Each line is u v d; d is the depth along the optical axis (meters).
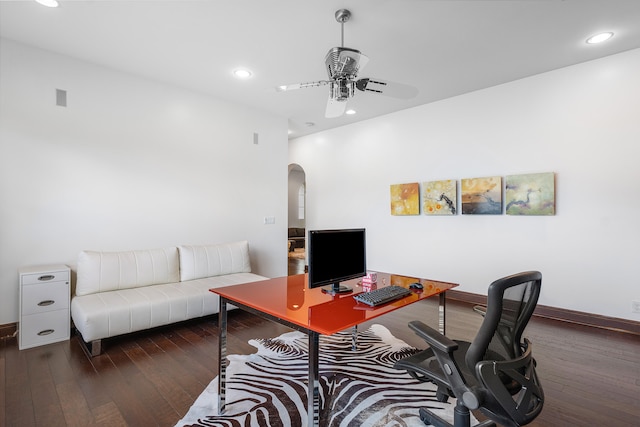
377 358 2.62
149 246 3.75
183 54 3.15
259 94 4.20
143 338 3.00
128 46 3.01
